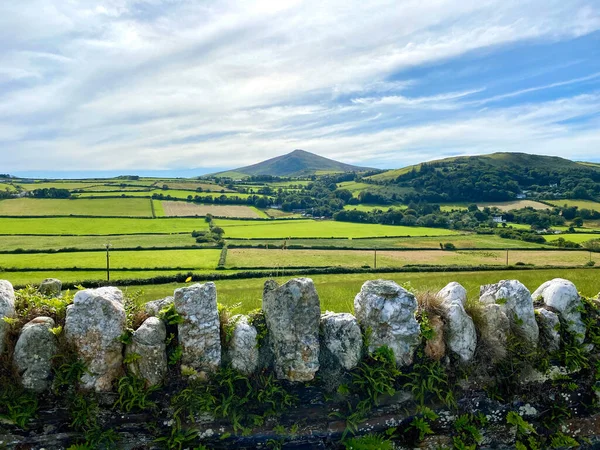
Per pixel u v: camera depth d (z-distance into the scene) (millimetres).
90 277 43125
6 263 50469
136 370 5387
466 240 78938
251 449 5512
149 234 79812
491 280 33656
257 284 36812
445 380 6000
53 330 5281
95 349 5273
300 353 5676
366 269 47875
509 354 6250
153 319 5578
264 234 83438
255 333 5887
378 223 106500
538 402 6258
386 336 5977
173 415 5422
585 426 6316
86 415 5230
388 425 5809
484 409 6102
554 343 6461
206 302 5707
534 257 60375
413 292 6836
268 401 5617
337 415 5719
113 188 139125
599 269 45656
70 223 86562
